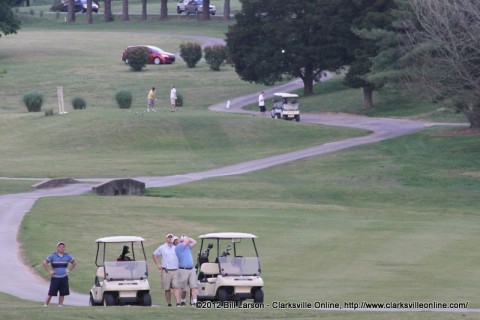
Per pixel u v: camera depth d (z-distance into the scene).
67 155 159.62
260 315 46.62
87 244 78.56
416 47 144.00
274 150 161.12
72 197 110.12
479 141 152.00
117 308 49.34
